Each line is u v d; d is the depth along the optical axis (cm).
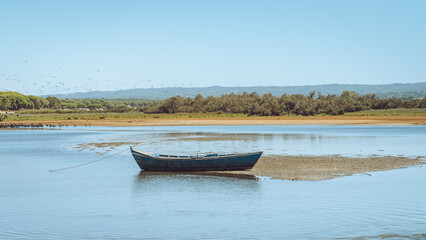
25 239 1830
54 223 2030
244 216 2111
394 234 1831
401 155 4212
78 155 4509
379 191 2575
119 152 4725
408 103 18012
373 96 19188
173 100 19012
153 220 2072
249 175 3144
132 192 2662
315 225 1956
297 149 4794
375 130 8312
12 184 2961
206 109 18700
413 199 2377
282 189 2667
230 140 6097
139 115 16475
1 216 2156
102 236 1861
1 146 5556
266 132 7956
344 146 5116
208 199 2447
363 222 1989
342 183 2817
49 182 3023
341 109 15825
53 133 8200
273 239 1798
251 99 18412
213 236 1844
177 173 3297
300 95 18338
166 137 6800
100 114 18462
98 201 2447
